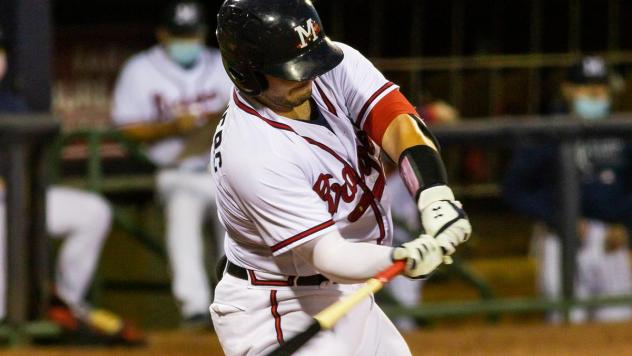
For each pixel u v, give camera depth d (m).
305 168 9.02
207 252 21.00
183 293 19.48
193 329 19.55
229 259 9.91
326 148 9.13
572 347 18.47
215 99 20.42
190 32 20.16
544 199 20.75
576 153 20.33
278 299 9.65
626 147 20.86
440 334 19.48
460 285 26.80
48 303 18.56
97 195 20.28
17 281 18.20
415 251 8.53
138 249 24.31
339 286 9.72
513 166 20.88
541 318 25.81
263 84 8.94
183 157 19.88
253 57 8.80
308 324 9.60
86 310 18.77
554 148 20.30
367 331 9.87
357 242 9.32
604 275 21.55
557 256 21.19
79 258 19.59
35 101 19.06
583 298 20.61
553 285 21.42
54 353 17.64
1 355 17.41
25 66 18.92
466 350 18.33
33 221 18.53
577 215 20.36
